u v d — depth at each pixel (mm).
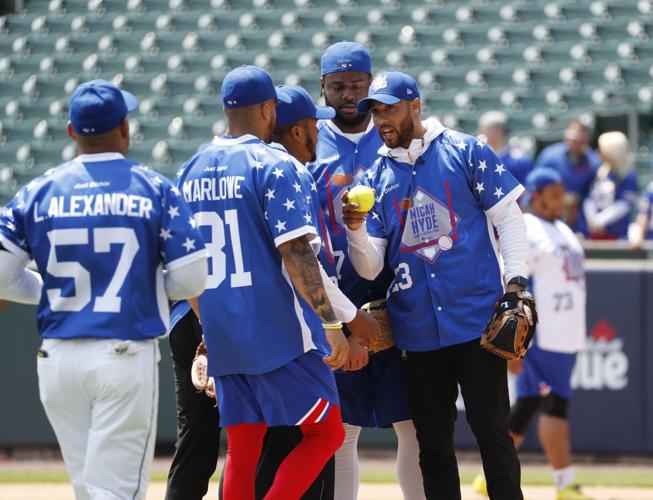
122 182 14445
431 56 50250
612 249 32906
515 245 17781
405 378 18531
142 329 14281
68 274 14289
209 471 18156
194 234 14500
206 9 54438
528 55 49844
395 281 18391
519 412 27828
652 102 46812
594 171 39469
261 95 16344
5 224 14609
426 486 18453
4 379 32938
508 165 33156
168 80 50562
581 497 26781
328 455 16234
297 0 54156
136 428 14281
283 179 15648
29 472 30328
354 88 18953
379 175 18562
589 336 32438
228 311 15812
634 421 32281
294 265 15438
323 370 16094
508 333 17047
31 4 55969
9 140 49344
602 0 51906
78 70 52094
